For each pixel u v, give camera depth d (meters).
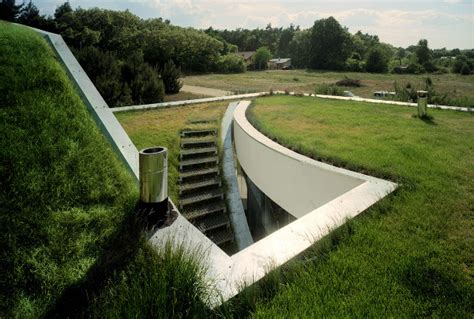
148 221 3.19
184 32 51.09
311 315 2.04
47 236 2.77
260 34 108.94
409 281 2.42
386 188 4.20
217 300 2.19
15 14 24.73
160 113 11.88
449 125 7.73
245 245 6.78
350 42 66.94
